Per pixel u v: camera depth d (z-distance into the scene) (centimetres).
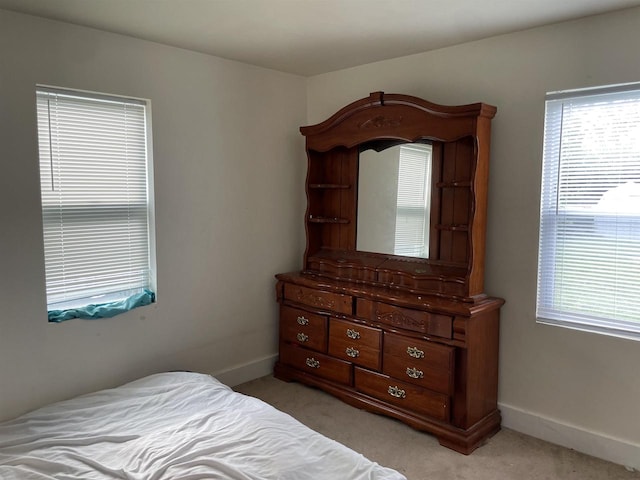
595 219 253
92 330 275
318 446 197
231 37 280
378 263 326
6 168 240
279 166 369
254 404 245
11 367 247
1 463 197
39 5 230
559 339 266
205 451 193
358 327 303
